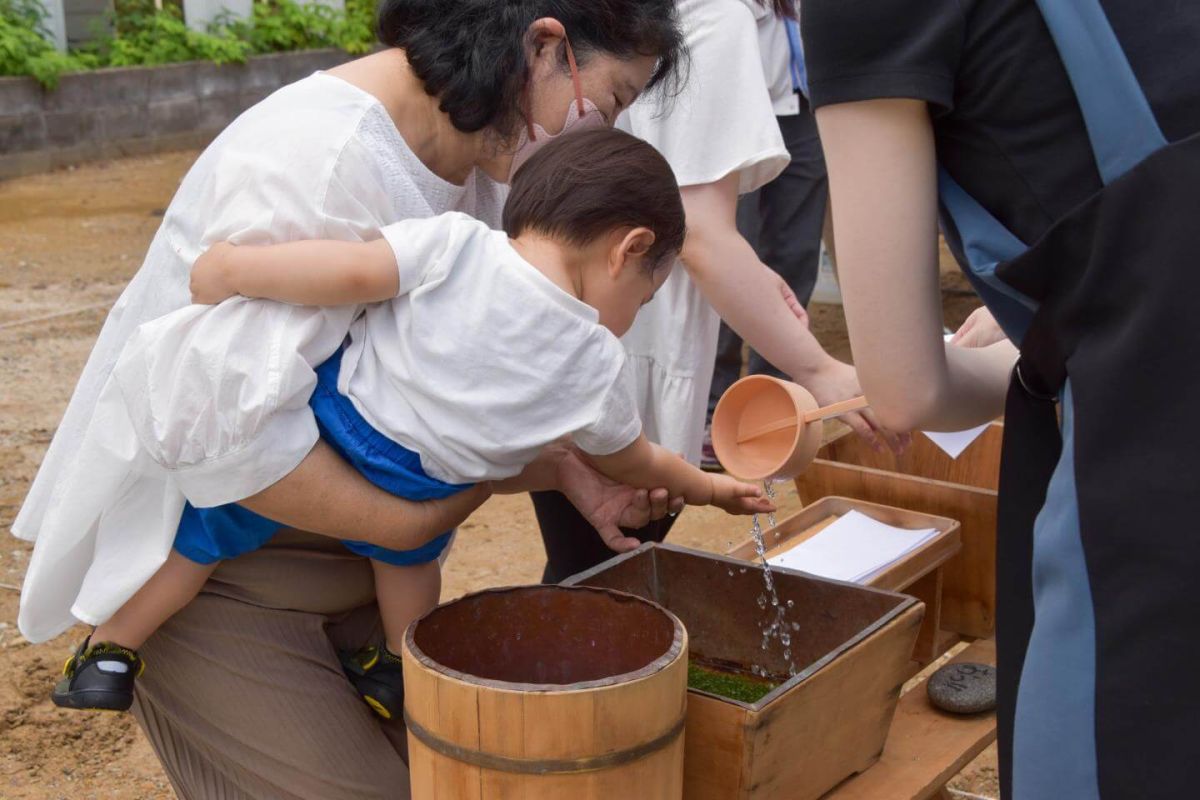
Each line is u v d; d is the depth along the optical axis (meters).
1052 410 1.47
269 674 1.91
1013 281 1.38
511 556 4.32
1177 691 1.24
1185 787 1.23
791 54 4.76
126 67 11.88
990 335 2.04
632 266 1.80
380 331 1.73
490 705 1.41
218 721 1.94
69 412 1.93
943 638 2.54
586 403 1.74
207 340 1.65
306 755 1.93
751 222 4.86
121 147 11.91
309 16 13.76
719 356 4.88
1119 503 1.27
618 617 1.68
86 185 10.79
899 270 1.45
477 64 1.73
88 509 1.81
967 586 2.50
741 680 2.04
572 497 2.04
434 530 1.78
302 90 1.77
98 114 11.66
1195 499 1.23
